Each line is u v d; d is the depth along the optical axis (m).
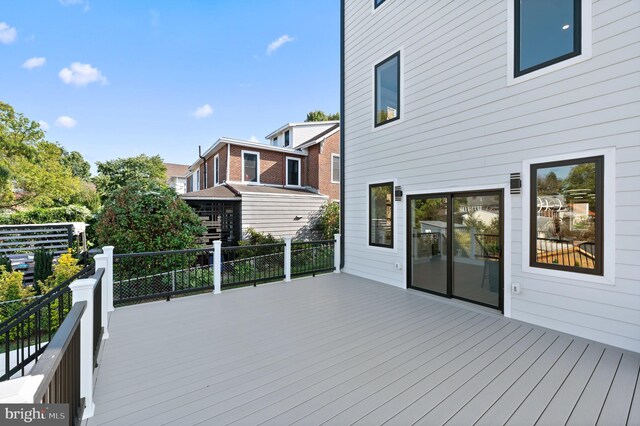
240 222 11.34
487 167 4.29
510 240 4.02
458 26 4.66
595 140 3.26
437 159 5.01
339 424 1.97
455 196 4.80
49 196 11.68
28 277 8.39
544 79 3.68
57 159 12.43
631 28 3.04
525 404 2.18
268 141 20.05
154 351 3.01
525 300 3.88
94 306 2.67
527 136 3.84
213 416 2.04
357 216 6.81
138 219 7.32
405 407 2.15
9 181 10.39
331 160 14.81
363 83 6.63
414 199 5.46
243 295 5.10
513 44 3.98
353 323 3.81
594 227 3.29
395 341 3.27
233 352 2.99
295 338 3.34
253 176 13.88
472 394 2.30
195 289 5.11
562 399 2.23
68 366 1.72
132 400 2.22
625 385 2.42
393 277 5.84
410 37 5.48
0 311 5.15
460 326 3.71
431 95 5.10
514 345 3.17
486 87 4.30
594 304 3.28
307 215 12.99
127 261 6.82
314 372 2.62
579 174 3.40
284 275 6.24
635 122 3.01
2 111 10.35
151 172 24.33
